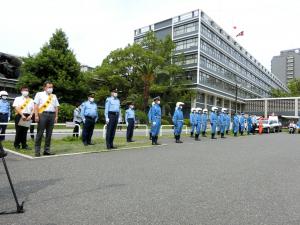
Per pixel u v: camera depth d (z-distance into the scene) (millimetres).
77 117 14945
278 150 12977
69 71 38875
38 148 9148
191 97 53844
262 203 4875
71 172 6848
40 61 37281
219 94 68938
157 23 66875
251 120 28875
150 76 46281
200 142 16250
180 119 15891
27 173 6648
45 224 3791
